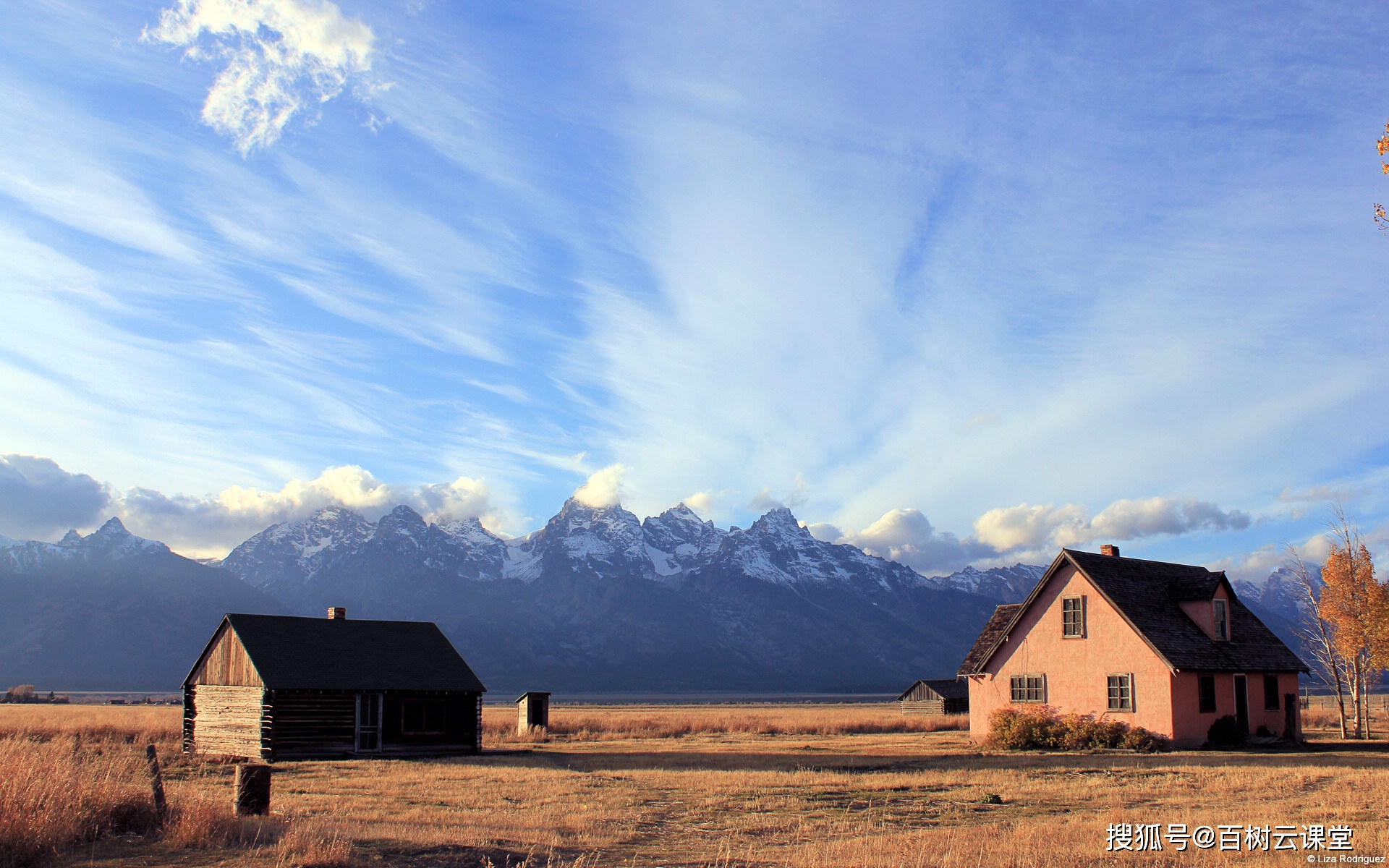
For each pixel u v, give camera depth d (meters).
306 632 48.44
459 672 49.62
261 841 16.94
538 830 19.73
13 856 14.74
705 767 36.66
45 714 74.50
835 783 29.20
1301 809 21.48
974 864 15.29
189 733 48.16
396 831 18.86
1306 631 53.81
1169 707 41.97
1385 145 16.02
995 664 48.94
